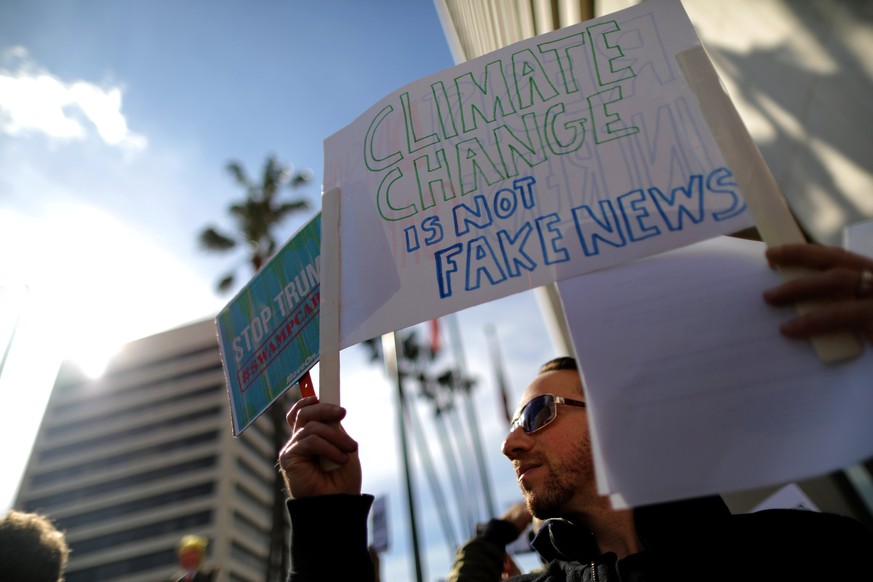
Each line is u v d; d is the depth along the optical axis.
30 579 1.64
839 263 0.92
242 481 58.94
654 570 1.21
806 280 0.91
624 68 1.28
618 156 1.18
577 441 1.41
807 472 0.80
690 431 0.87
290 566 1.10
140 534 54.84
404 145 1.45
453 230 1.27
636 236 1.09
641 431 0.89
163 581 51.59
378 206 1.40
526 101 1.34
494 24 6.08
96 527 56.09
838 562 1.12
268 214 17.17
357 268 1.35
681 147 1.14
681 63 1.22
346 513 1.11
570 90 1.31
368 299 1.29
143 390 64.06
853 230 1.00
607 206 1.14
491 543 2.21
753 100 1.96
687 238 1.04
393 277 1.28
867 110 1.35
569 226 1.15
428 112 1.46
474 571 2.12
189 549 4.48
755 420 0.86
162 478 57.66
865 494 2.46
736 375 0.90
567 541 1.39
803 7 1.54
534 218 1.19
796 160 1.78
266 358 1.59
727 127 1.12
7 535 1.67
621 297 1.03
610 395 0.93
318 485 1.17
